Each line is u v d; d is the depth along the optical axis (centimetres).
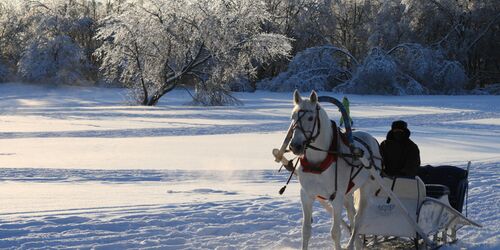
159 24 5369
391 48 8231
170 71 5456
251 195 1343
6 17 8806
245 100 5925
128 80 5506
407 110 4528
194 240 927
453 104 5325
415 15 8331
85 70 8100
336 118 3712
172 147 2339
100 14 8994
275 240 952
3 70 7906
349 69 8188
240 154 2141
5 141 2514
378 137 2650
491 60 8575
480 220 1130
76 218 1030
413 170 927
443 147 2355
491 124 3412
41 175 1653
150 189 1427
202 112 4228
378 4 8725
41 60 7662
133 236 934
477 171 1742
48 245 866
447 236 1029
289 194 1370
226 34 5372
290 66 7750
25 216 1045
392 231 892
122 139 2612
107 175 1661
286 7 8344
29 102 5375
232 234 978
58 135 2756
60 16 8162
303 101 792
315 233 1016
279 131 3016
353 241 864
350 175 834
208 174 1695
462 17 8256
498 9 8200
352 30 8700
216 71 5300
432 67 7556
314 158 802
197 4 5409
